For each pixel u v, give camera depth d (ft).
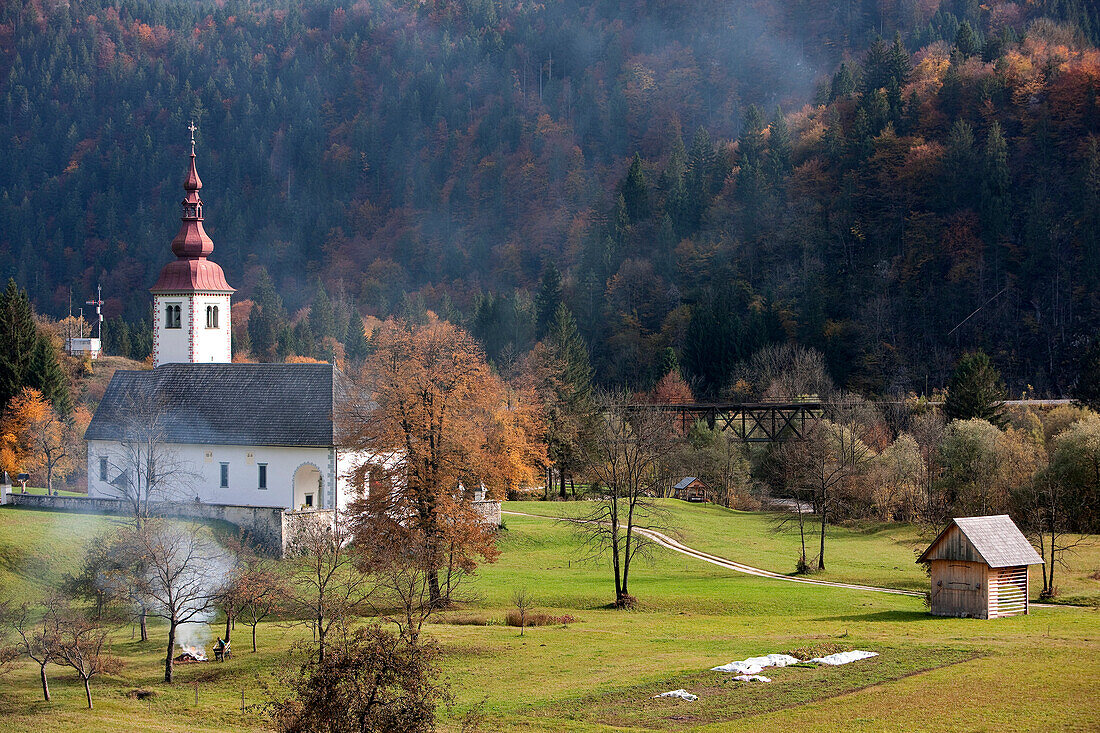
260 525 334.85
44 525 333.01
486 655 221.66
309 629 251.60
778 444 552.41
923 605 291.99
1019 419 554.05
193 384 399.24
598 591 308.40
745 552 396.16
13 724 179.22
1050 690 180.04
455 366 293.64
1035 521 354.33
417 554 271.08
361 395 359.66
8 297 551.18
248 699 194.70
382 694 134.62
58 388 552.82
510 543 376.48
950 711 169.68
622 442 335.06
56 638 201.46
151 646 237.25
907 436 500.33
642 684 193.16
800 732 162.20
